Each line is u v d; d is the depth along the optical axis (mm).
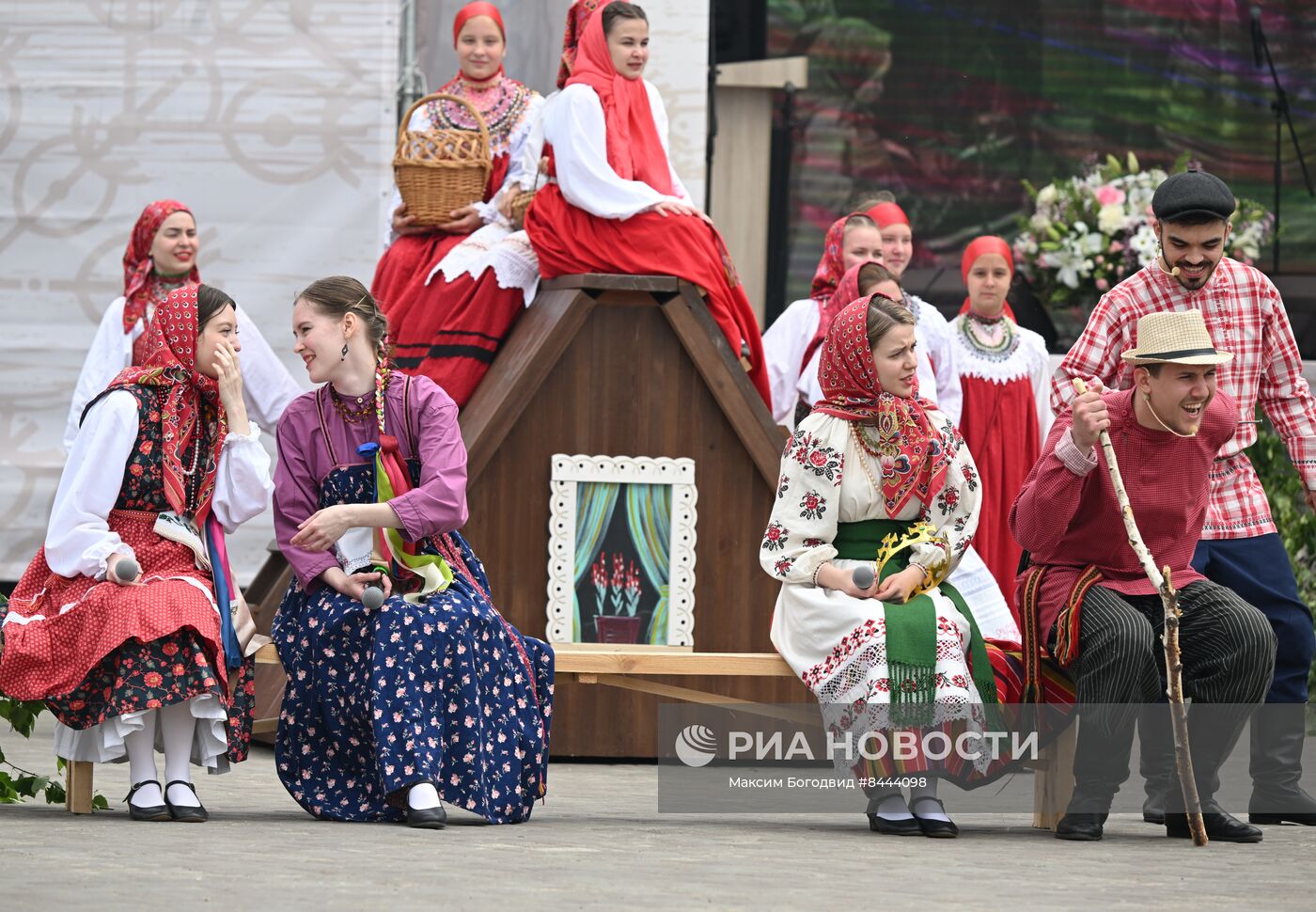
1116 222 31953
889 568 17375
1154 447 17281
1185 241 18125
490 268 23844
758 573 23516
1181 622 17281
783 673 17750
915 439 17422
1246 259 33250
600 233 23250
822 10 35469
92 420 17109
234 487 17406
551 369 22953
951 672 16812
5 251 29938
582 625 23016
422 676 16703
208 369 17469
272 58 30094
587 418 23109
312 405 17797
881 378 17469
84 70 29969
